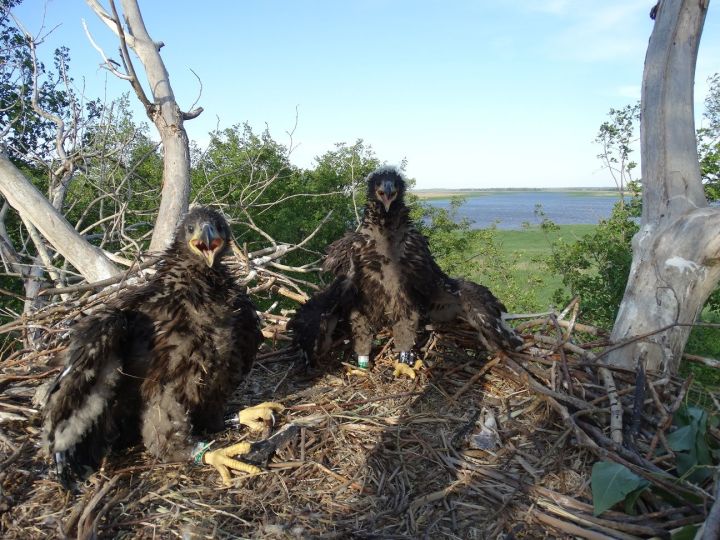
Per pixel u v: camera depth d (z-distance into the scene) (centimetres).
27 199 184
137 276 157
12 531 86
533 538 87
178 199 207
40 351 132
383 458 106
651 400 113
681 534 79
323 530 88
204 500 94
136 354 100
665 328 120
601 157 321
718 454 99
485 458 107
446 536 87
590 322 267
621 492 87
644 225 144
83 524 85
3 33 361
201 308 104
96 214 399
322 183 424
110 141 353
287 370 146
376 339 160
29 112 348
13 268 267
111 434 100
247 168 386
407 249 138
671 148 140
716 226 130
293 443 109
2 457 101
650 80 145
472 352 153
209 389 104
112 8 184
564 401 115
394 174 140
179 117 219
